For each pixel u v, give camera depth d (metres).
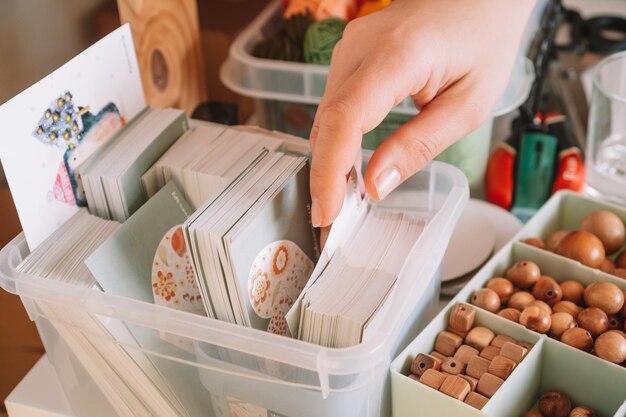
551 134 0.90
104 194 0.63
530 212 0.89
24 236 0.62
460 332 0.64
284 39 0.91
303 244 0.62
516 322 0.64
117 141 0.65
